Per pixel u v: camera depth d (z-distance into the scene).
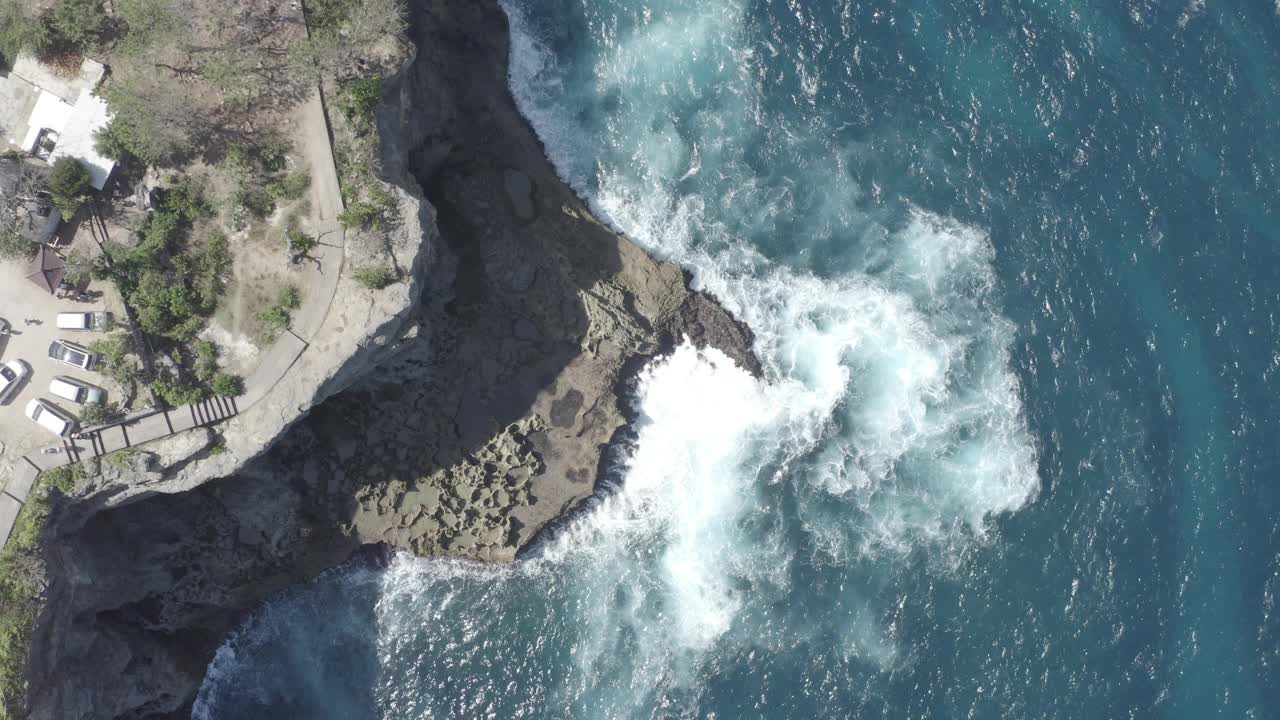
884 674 68.06
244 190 60.50
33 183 57.97
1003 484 70.75
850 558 69.94
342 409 67.31
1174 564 69.88
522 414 69.31
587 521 71.75
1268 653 68.75
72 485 58.34
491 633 70.00
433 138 69.00
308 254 60.62
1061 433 71.38
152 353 59.72
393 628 70.12
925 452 71.25
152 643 66.56
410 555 70.19
